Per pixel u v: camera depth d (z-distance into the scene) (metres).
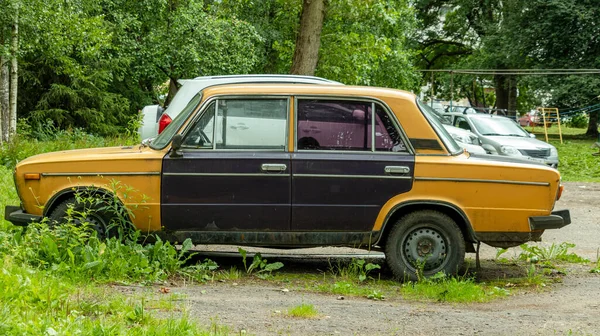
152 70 32.69
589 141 42.16
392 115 7.50
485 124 22.08
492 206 7.45
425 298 6.87
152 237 7.50
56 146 17.48
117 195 7.34
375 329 5.53
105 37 24.45
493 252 9.75
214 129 7.45
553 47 42.75
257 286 7.07
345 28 30.92
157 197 7.36
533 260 9.04
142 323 5.05
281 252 9.07
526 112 61.78
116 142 17.91
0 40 22.23
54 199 7.40
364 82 30.59
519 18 43.72
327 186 7.36
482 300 6.86
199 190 7.36
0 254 6.74
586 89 41.06
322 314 5.93
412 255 7.45
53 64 31.00
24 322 4.60
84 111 31.92
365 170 7.38
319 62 29.92
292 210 7.36
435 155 7.46
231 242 7.44
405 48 47.00
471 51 54.97
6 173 14.27
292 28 33.62
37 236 6.90
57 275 6.43
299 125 7.46
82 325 4.70
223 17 35.22
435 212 7.45
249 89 7.52
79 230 7.09
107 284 6.59
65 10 22.75
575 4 41.22
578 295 7.25
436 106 33.16
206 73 32.50
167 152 7.39
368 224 7.41
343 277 7.55
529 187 7.49
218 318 5.55
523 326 5.83
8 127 23.56
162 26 32.81
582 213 14.17
